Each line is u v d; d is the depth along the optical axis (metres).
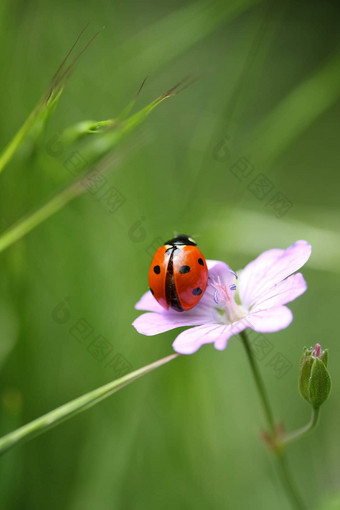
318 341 0.18
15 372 0.16
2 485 0.15
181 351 0.13
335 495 0.16
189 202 0.17
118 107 0.17
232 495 0.16
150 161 0.17
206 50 0.23
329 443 0.17
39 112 0.14
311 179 0.24
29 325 0.16
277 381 0.18
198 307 0.14
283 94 0.24
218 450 0.16
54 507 0.15
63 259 0.16
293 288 0.13
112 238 0.17
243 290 0.14
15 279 0.16
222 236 0.17
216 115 0.18
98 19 0.17
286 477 0.14
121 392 0.16
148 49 0.17
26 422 0.16
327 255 0.17
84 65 0.17
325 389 0.14
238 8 0.17
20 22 0.16
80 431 0.16
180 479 0.16
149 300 0.14
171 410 0.16
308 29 0.26
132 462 0.16
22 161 0.15
